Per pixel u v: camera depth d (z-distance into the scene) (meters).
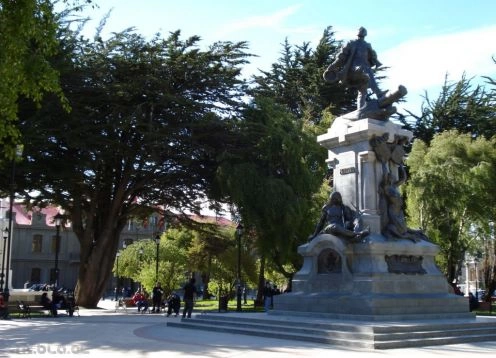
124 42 35.16
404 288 18.08
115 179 37.97
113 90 34.09
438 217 37.59
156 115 36.25
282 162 35.88
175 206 41.38
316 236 19.98
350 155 20.14
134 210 41.06
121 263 54.19
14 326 20.83
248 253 50.66
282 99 51.34
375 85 21.16
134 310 35.81
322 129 39.78
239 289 32.62
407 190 37.81
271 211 33.16
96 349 13.43
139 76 34.81
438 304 17.95
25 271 79.50
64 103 14.30
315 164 37.78
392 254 18.55
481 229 39.38
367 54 21.53
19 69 13.14
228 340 15.18
